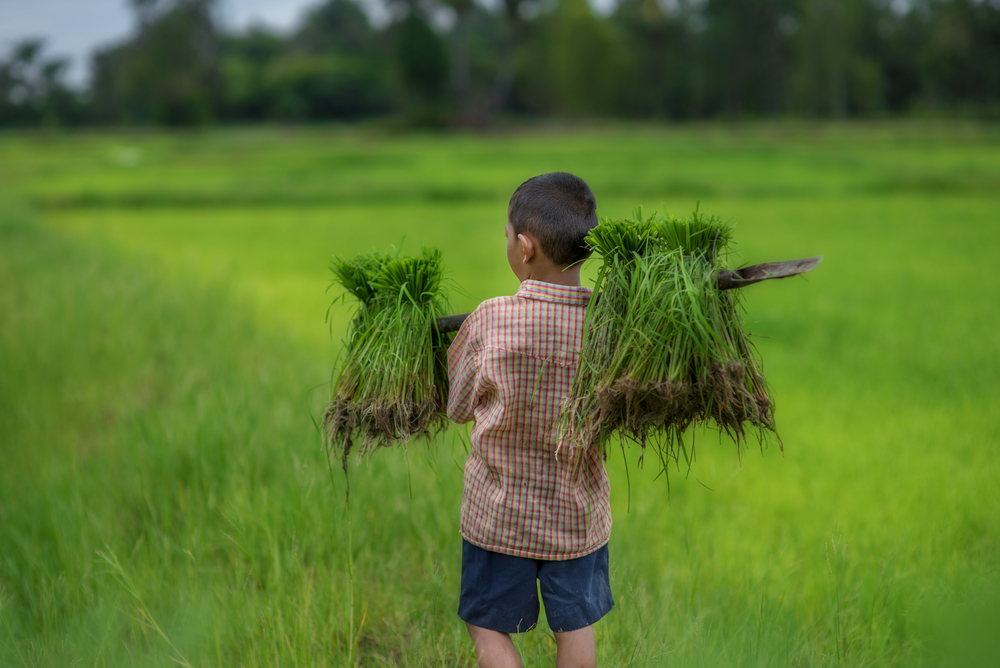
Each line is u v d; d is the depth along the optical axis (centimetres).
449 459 312
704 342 152
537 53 8438
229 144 5062
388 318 195
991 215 1281
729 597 245
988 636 216
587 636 175
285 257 1107
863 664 213
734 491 340
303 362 494
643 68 8212
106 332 545
